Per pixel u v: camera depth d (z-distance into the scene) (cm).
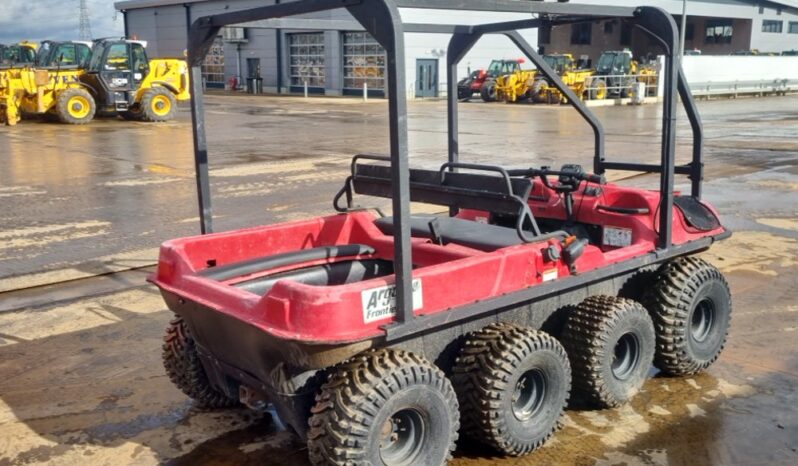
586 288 408
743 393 427
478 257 341
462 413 348
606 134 1833
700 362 442
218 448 375
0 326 552
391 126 295
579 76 2927
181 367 399
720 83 3288
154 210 957
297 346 295
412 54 3491
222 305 325
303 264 405
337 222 431
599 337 380
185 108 2783
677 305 424
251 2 4025
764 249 743
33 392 443
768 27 5134
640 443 372
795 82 3697
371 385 299
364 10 295
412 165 1309
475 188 396
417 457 318
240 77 4334
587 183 472
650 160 1359
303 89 4012
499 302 339
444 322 320
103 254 746
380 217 455
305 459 363
